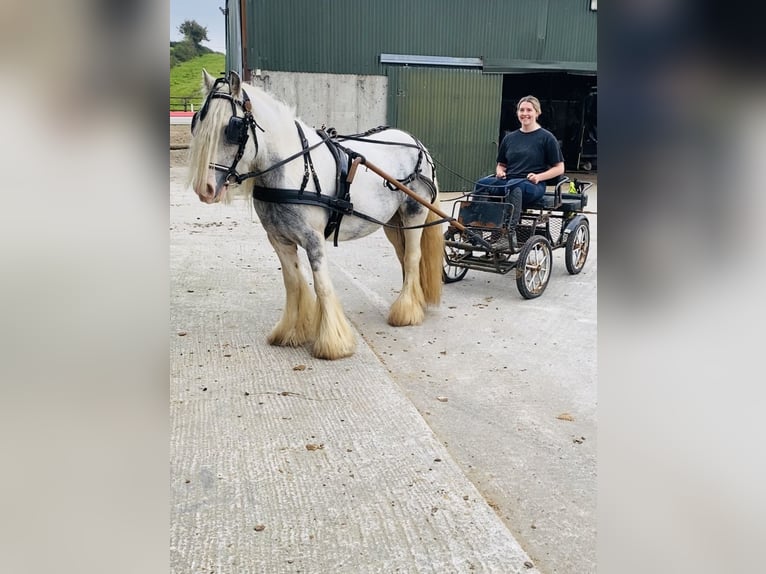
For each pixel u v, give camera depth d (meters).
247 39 11.08
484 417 3.18
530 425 3.11
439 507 2.34
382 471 2.58
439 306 5.05
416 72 12.06
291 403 3.20
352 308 5.01
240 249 6.84
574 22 12.70
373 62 11.84
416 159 4.43
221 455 2.68
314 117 11.80
